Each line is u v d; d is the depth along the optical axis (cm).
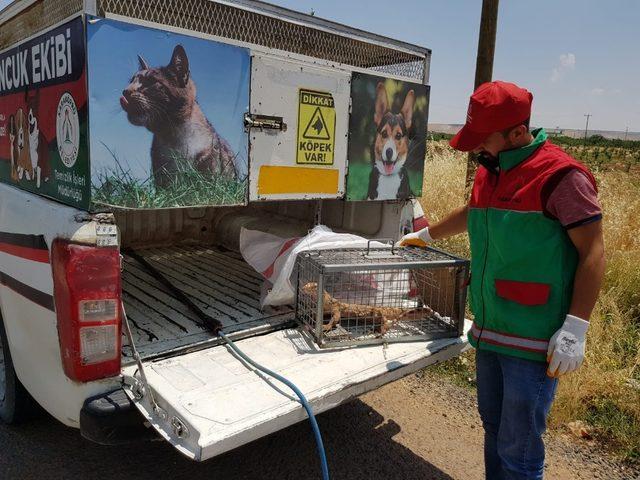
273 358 252
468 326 311
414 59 359
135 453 297
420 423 346
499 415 245
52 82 238
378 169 334
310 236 303
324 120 297
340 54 337
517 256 207
